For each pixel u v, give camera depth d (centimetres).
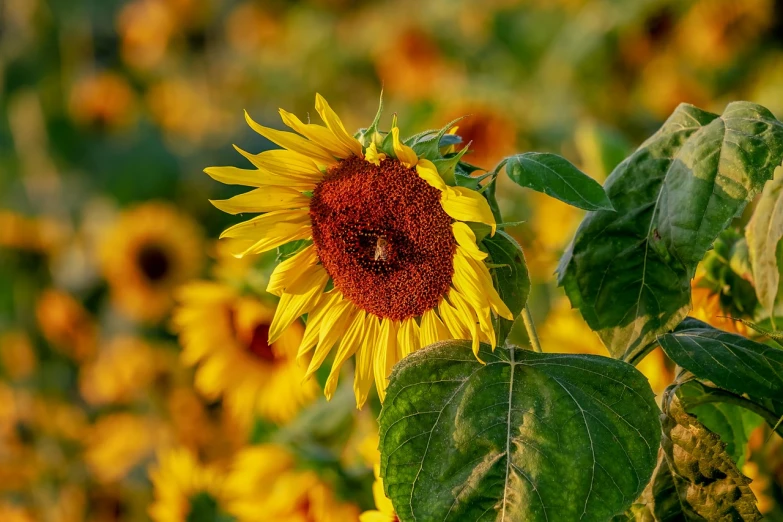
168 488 175
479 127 238
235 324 178
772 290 136
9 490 242
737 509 127
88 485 237
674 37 294
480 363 127
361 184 131
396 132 127
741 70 292
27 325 304
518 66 319
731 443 138
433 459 125
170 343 259
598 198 124
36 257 313
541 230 185
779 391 126
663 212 132
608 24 297
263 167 132
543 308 173
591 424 124
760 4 282
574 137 258
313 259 134
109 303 298
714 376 127
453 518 123
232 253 134
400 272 131
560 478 123
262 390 178
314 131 130
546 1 322
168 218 281
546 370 126
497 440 124
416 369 127
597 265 134
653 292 133
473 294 128
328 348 134
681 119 135
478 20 331
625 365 126
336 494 157
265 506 158
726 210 129
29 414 256
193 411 226
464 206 126
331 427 163
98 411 259
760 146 129
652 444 123
